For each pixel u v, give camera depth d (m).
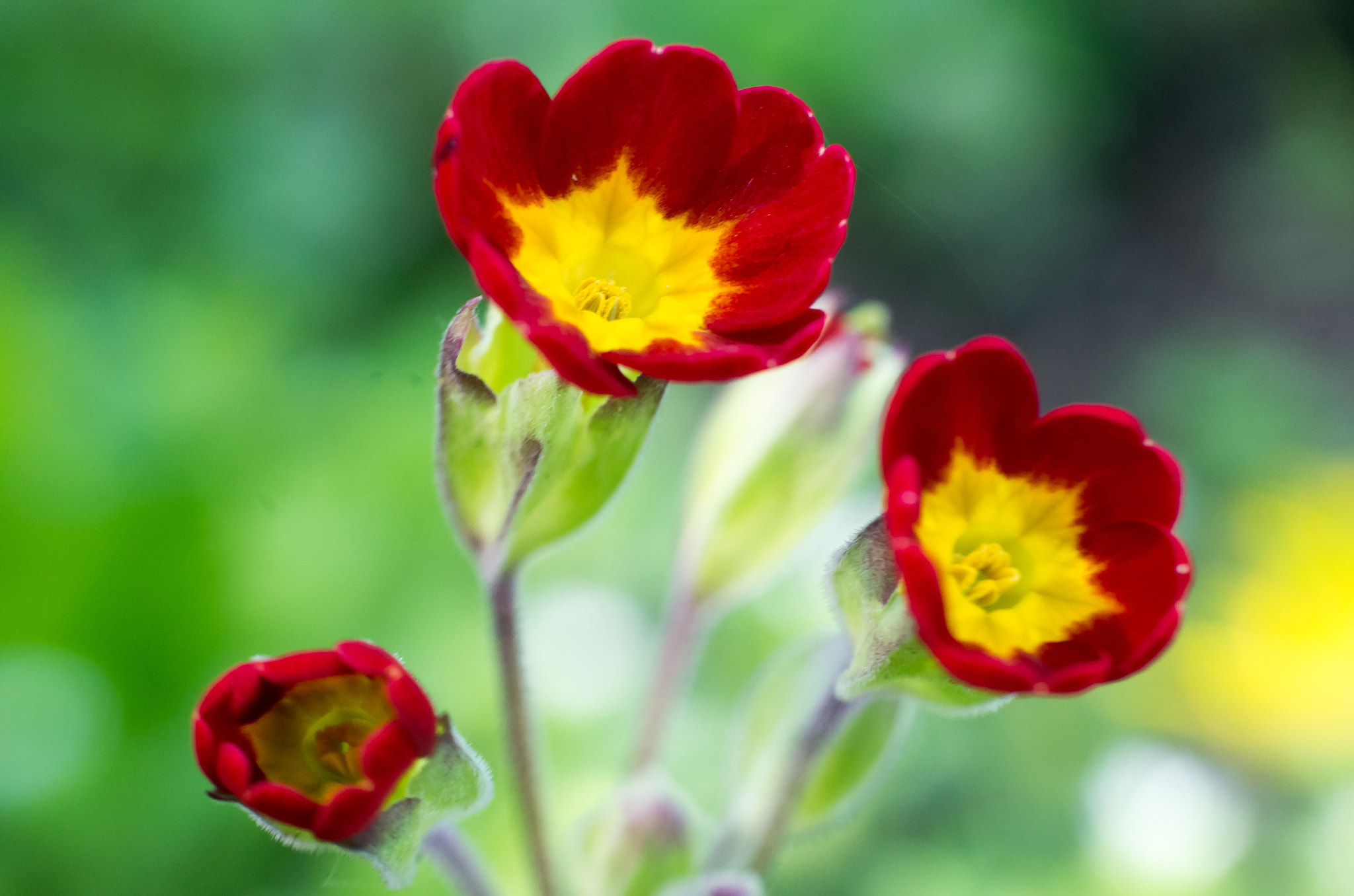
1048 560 0.22
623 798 0.25
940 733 0.45
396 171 0.77
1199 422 0.81
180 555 0.37
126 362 0.43
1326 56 1.14
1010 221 0.93
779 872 0.40
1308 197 1.05
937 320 0.88
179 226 0.68
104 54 0.68
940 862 0.42
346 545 0.40
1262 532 0.52
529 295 0.21
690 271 0.22
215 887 0.36
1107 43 1.05
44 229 0.64
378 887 0.32
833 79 0.81
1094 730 0.47
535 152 0.22
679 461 0.49
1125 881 0.43
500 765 0.36
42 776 0.35
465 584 0.40
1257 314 0.97
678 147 0.22
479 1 0.77
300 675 0.22
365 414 0.42
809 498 0.26
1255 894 0.43
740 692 0.40
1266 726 0.47
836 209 0.22
